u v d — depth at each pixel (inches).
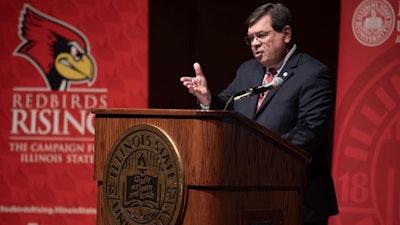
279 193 245.3
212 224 226.4
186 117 228.1
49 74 458.3
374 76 418.6
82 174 458.9
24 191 460.4
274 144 240.2
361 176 419.8
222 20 459.2
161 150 230.5
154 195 231.9
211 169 225.0
